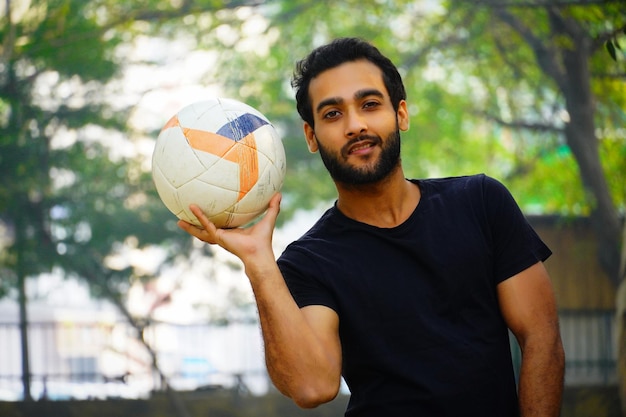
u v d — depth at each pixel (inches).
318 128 108.6
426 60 559.8
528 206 658.2
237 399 504.7
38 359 627.8
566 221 497.4
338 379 103.3
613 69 434.9
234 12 520.4
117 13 509.4
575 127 451.5
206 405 502.3
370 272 105.2
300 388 101.6
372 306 104.1
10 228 572.4
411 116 613.9
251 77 562.9
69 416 486.3
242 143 111.6
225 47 537.3
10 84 506.0
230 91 563.2
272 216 111.6
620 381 326.6
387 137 106.7
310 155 574.2
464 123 650.8
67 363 633.0
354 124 104.9
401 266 105.2
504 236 108.7
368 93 106.3
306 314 104.9
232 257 546.6
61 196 532.1
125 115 534.9
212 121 112.3
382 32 564.7
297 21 563.8
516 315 107.3
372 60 109.0
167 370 531.2
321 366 101.8
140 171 538.3
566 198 513.0
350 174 105.9
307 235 112.5
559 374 106.3
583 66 427.5
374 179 105.7
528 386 105.3
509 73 546.0
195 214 110.0
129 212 537.3
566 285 493.7
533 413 104.3
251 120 114.2
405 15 563.8
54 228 534.0
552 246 497.7
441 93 608.4
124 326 529.7
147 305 643.5
